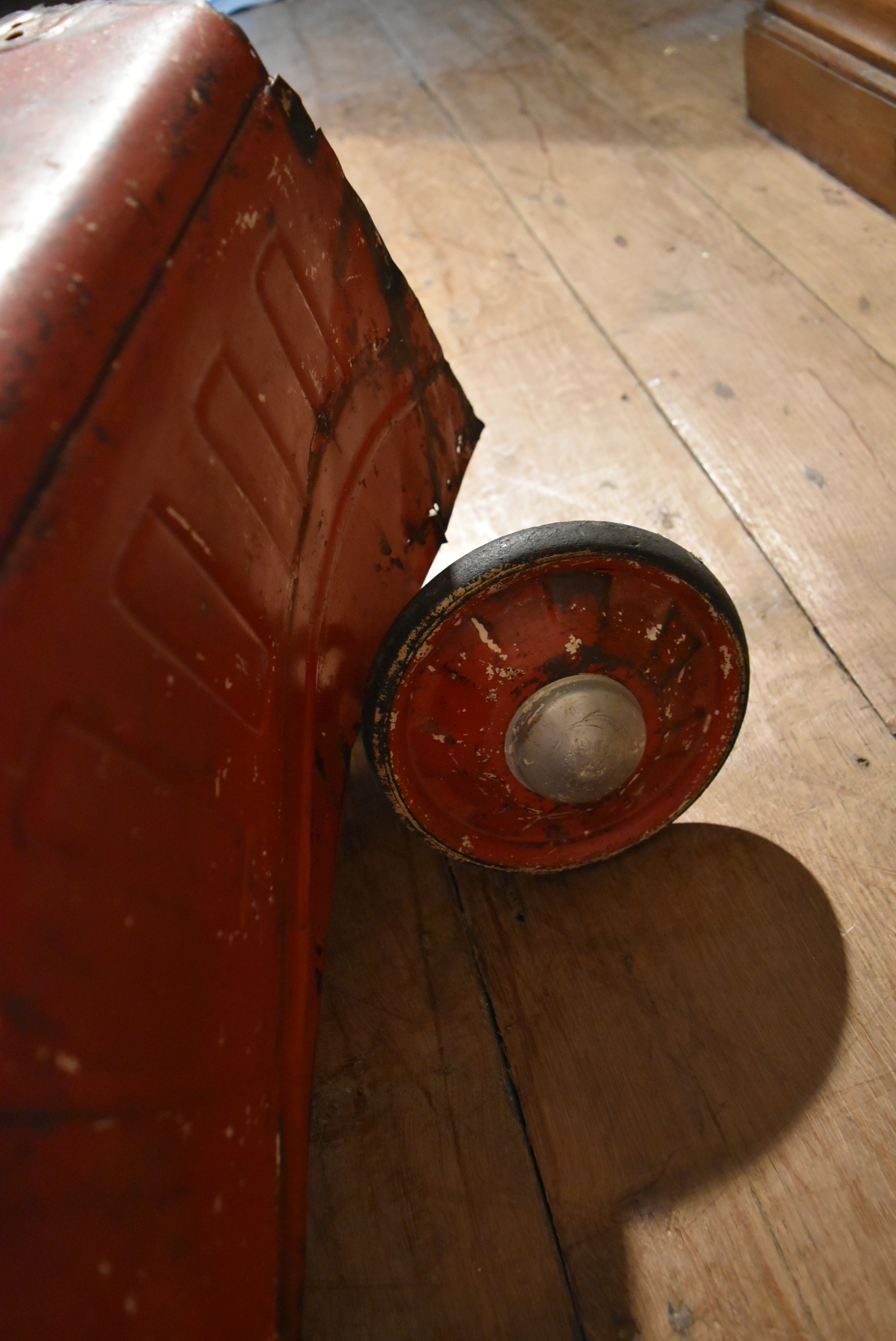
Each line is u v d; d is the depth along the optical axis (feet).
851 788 3.96
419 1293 3.10
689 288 6.43
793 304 6.09
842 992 3.46
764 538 4.92
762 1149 3.18
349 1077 3.60
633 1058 3.46
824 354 5.74
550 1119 3.38
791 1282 2.94
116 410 2.10
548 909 3.90
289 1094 2.66
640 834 3.78
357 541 3.48
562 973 3.72
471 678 3.20
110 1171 1.83
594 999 3.63
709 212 6.94
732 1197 3.11
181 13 2.84
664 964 3.66
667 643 3.28
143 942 2.01
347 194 3.52
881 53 6.03
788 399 5.55
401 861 4.15
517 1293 3.05
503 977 3.75
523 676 3.20
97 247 2.16
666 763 3.67
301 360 3.07
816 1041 3.37
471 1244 3.17
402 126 8.90
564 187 7.58
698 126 7.76
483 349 6.43
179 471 2.32
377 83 9.73
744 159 7.29
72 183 2.22
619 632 3.22
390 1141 3.43
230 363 2.60
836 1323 2.85
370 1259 3.19
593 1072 3.45
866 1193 3.04
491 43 9.86
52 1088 1.71
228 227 2.65
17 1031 1.65
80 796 1.87
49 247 2.09
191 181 2.51
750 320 6.07
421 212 7.77
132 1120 1.92
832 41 6.40
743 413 5.55
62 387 1.97
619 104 8.32
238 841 2.46
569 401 5.91
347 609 3.39
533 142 8.18
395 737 3.19
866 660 4.34
